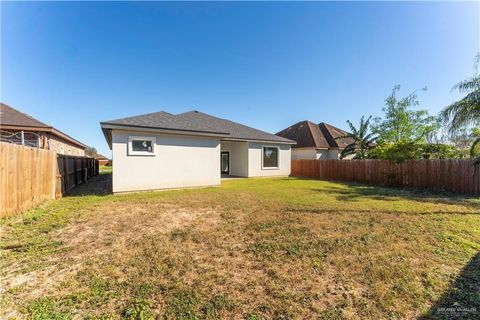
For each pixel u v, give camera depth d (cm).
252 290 260
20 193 579
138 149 941
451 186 1002
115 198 797
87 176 1622
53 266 316
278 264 321
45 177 736
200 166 1098
